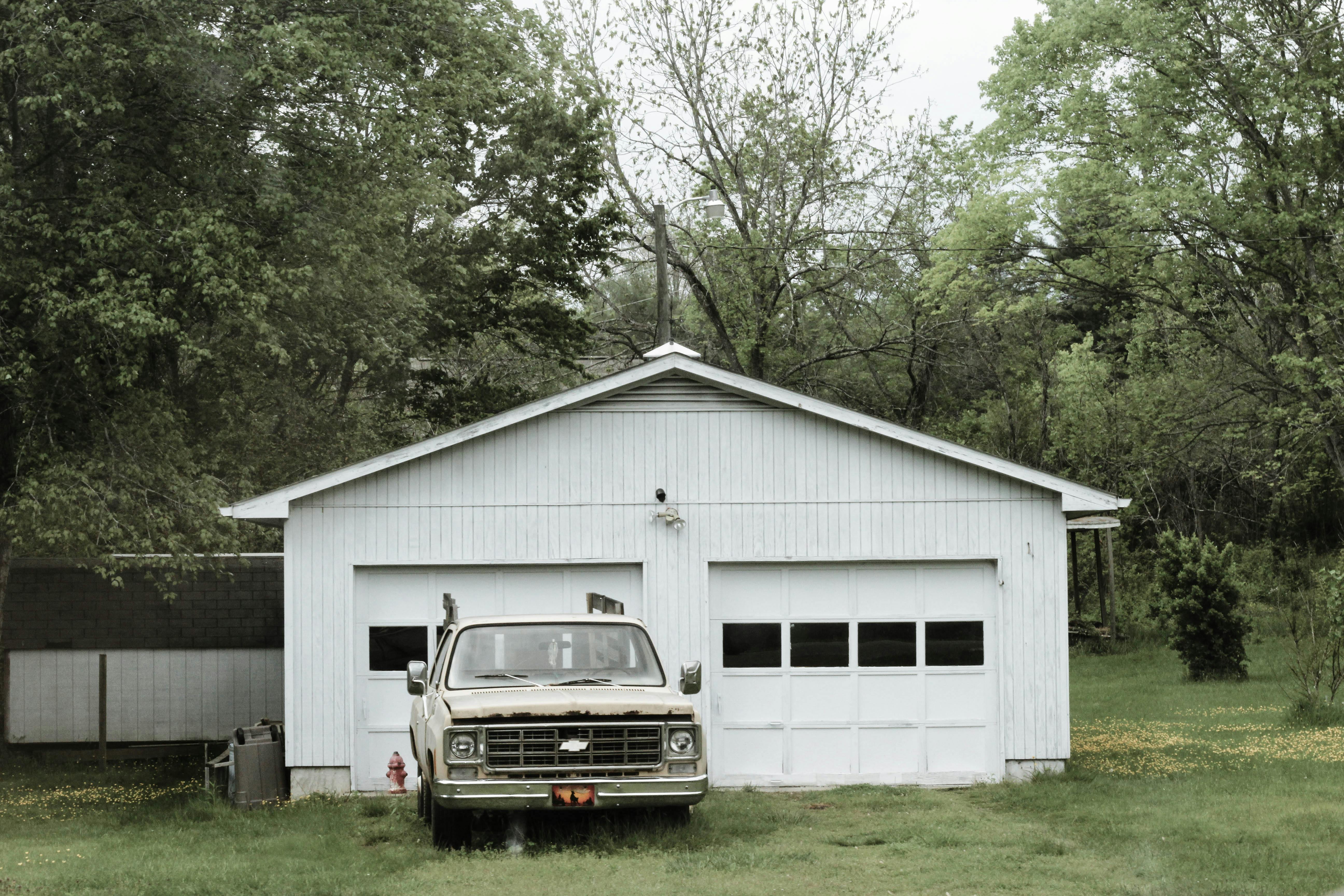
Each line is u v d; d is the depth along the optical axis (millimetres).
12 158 17125
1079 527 25078
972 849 10625
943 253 35250
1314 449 37219
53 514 16500
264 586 19797
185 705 19516
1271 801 12688
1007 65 32719
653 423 15125
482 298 29812
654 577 15008
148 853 11117
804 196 36344
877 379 44656
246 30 17547
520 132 29047
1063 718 14961
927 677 15109
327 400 28719
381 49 19938
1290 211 30359
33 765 18250
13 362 16688
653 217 32469
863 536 15086
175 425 18641
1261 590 38094
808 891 9000
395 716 14750
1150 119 30125
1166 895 8641
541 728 10195
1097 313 50000
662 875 9547
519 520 14953
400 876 9727
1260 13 29391
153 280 17531
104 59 16266
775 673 15062
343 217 19594
